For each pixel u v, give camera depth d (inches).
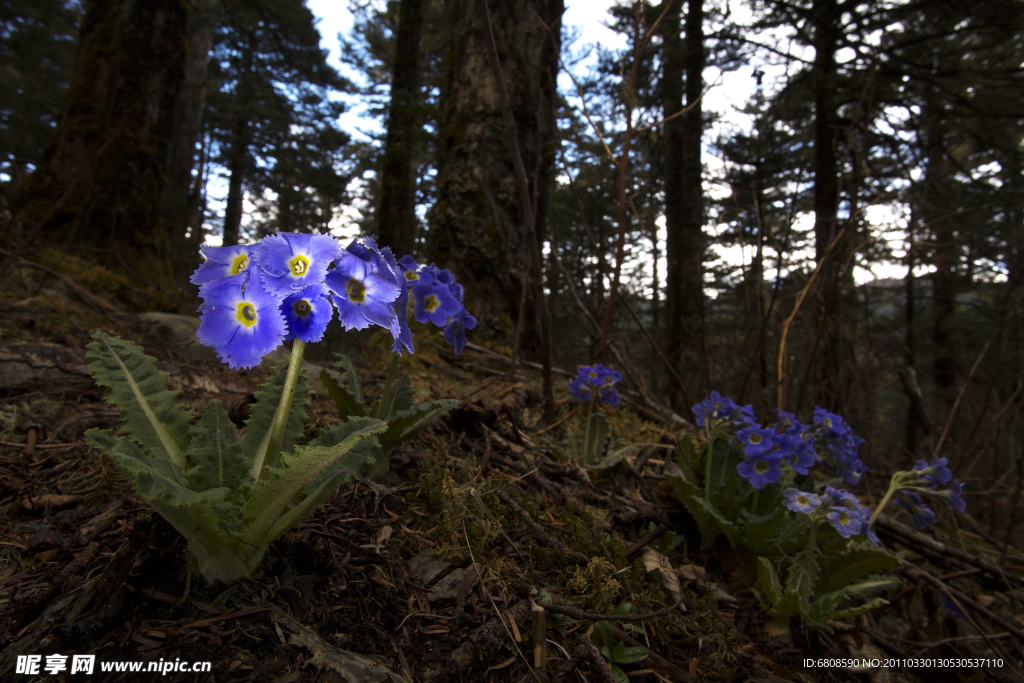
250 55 825.5
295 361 55.3
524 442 105.2
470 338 175.3
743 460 98.0
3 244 162.6
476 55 190.5
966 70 356.2
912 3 352.8
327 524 67.9
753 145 615.8
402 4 406.0
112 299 179.2
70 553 56.5
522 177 100.9
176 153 668.1
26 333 122.6
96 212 201.3
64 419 88.9
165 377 59.6
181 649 46.7
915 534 116.1
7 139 523.5
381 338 172.4
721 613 83.0
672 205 488.4
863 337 188.1
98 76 214.7
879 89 362.3
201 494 45.8
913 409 175.9
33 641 45.3
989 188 461.7
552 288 355.3
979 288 492.7
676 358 405.1
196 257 595.8
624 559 81.5
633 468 106.2
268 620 51.2
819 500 78.3
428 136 357.7
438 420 101.7
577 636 62.6
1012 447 155.6
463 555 67.1
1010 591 109.6
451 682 51.8
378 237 394.3
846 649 81.1
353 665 48.1
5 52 573.3
